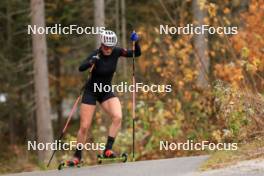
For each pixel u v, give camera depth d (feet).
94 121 222.48
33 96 268.00
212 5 166.20
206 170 98.73
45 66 216.74
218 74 165.17
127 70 231.09
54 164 168.45
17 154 234.99
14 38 274.16
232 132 128.57
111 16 278.26
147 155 168.66
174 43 185.16
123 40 258.57
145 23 264.11
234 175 91.45
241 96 129.08
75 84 313.53
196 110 165.07
